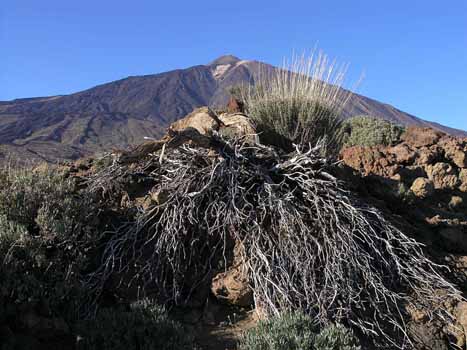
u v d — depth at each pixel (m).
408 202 6.97
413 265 5.70
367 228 5.67
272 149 6.14
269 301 4.71
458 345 5.17
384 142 10.11
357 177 6.95
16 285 4.00
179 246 5.05
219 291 5.00
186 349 4.11
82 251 4.77
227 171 5.54
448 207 7.74
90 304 4.58
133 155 5.89
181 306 4.97
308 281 4.95
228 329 4.76
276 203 5.28
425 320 5.25
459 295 5.43
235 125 7.18
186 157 5.76
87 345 3.96
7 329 3.81
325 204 5.39
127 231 5.12
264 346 4.23
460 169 8.90
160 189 5.34
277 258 4.97
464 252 6.57
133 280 4.86
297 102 8.05
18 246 4.34
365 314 5.10
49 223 4.61
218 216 5.17
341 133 8.36
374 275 5.21
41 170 5.52
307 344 4.23
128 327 4.12
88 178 5.68
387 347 4.90
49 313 4.09
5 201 4.86
